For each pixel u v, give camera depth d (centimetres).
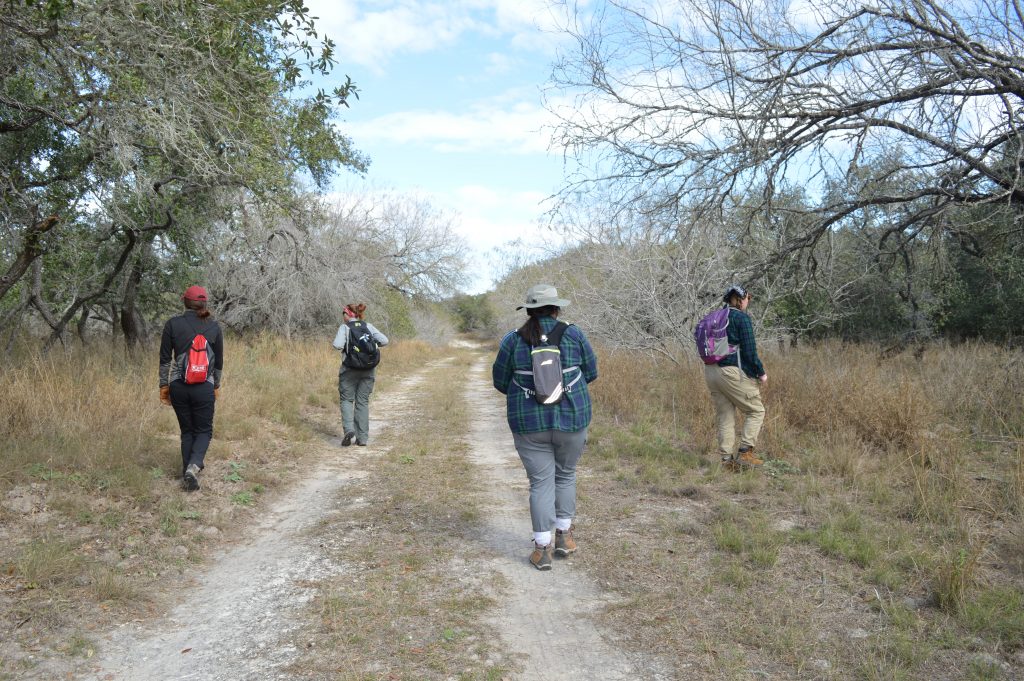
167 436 743
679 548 454
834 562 416
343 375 855
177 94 709
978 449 653
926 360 1170
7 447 577
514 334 433
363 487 653
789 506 534
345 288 2094
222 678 308
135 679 309
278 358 1558
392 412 1190
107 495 532
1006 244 1095
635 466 692
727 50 731
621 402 990
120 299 1227
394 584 411
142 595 392
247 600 395
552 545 467
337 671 310
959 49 689
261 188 1068
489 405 1290
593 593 394
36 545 431
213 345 588
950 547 420
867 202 803
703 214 882
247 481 639
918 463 598
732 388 629
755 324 1199
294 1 745
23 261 786
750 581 392
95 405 719
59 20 643
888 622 340
